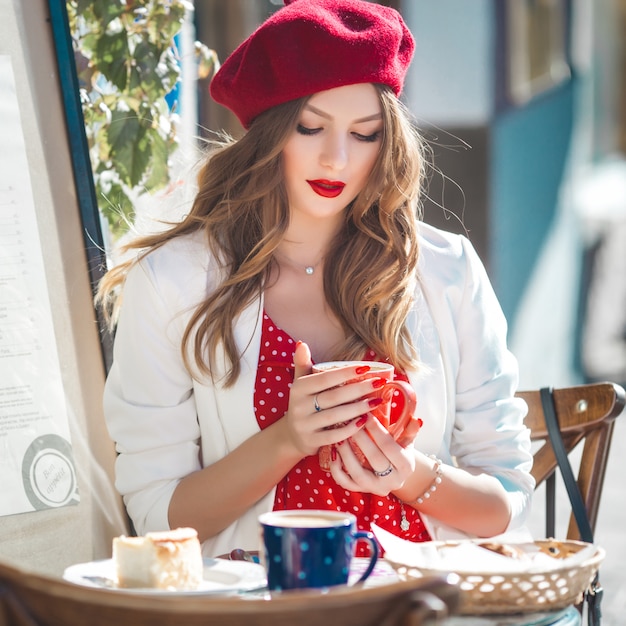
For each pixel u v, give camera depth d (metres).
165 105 3.67
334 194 2.78
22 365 3.02
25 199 3.05
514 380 3.06
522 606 2.03
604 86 16.17
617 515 6.73
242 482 2.65
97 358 3.17
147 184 3.66
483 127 8.87
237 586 2.00
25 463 3.00
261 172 2.83
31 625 1.58
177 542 2.01
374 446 2.50
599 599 2.61
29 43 3.10
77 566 2.16
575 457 7.90
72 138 3.16
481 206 8.99
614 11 16.23
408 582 1.50
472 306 3.03
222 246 2.90
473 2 8.73
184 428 2.84
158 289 2.86
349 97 2.73
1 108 3.02
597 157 16.09
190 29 4.01
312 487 2.72
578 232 13.63
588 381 12.59
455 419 3.02
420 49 8.71
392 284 2.86
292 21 2.71
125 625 1.52
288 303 2.91
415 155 2.87
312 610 1.48
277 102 2.76
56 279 3.10
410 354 2.87
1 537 2.94
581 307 13.86
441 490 2.71
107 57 3.55
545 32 11.37
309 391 2.48
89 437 3.13
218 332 2.78
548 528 3.16
